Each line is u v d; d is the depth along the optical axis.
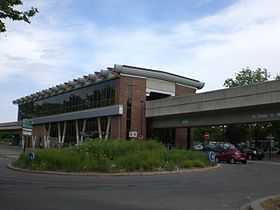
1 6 15.29
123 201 15.69
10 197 15.78
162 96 73.50
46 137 92.25
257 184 23.27
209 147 49.75
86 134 75.88
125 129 67.88
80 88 80.12
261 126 83.62
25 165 31.86
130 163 30.25
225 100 53.81
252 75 91.00
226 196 17.86
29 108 103.31
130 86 69.12
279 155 73.75
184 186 21.59
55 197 16.14
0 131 128.50
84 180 24.19
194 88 76.69
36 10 16.17
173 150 36.97
